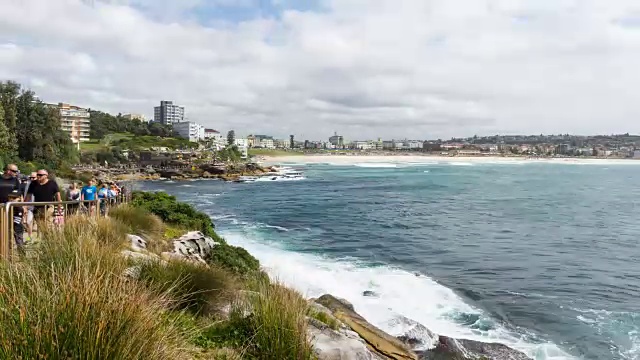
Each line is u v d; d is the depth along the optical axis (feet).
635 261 73.82
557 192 203.21
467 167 502.79
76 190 39.70
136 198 70.54
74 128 445.37
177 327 14.93
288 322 18.02
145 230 44.24
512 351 37.58
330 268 62.49
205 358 15.75
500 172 397.19
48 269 14.39
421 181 279.90
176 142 516.32
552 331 43.52
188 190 220.23
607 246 85.66
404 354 31.12
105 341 10.45
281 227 103.96
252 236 90.89
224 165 343.87
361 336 31.55
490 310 48.73
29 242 25.20
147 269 21.68
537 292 56.08
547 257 76.23
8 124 181.16
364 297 49.08
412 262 70.79
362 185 249.14
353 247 81.76
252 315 19.66
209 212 131.54
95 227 27.73
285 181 287.07
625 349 39.75
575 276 64.39
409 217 123.13
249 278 38.27
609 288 58.65
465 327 43.11
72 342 10.16
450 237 93.61
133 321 11.71
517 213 131.64
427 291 53.52
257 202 162.50
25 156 192.34
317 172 397.19
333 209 140.77
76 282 11.64
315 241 86.94
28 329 10.07
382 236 93.86
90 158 337.93
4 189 25.21
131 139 472.03
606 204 155.94
